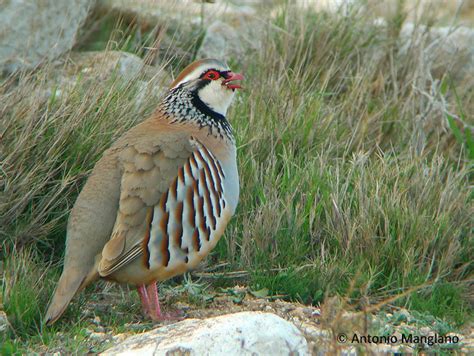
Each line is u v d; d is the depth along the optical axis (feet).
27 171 35.40
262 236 35.81
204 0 55.06
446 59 53.36
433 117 46.52
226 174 32.68
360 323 28.89
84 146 36.55
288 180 38.32
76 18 47.55
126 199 29.99
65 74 44.75
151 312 31.73
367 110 45.27
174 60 48.98
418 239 36.35
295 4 54.39
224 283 35.01
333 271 34.37
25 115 36.58
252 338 26.32
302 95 44.47
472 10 65.05
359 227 36.11
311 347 27.12
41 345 28.89
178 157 31.01
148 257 30.27
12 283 30.86
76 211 30.53
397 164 39.96
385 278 35.32
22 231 34.40
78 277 29.55
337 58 50.37
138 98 40.37
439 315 33.37
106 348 28.04
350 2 54.80
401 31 54.34
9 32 44.88
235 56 51.39
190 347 26.02
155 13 52.26
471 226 38.06
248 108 43.60
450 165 43.42
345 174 40.11
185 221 30.83
